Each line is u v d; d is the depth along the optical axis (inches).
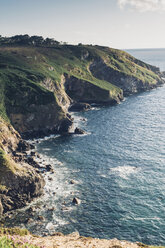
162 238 1984.5
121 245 1147.3
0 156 2763.3
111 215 2285.9
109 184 2810.0
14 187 2588.6
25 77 5984.3
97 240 1206.3
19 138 4175.7
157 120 5388.8
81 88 7495.1
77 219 2250.2
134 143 4065.0
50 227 2145.7
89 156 3609.7
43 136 4712.1
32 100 5093.5
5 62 6919.3
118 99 7652.6
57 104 5147.6
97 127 5039.4
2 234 1216.2
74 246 1096.2
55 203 2506.2
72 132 4827.8
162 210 2326.5
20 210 2429.9
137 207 2384.4
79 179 2950.3
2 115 4488.2
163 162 3309.5
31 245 774.5
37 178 2714.1
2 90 5128.0
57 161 3474.4
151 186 2733.8
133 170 3120.1
